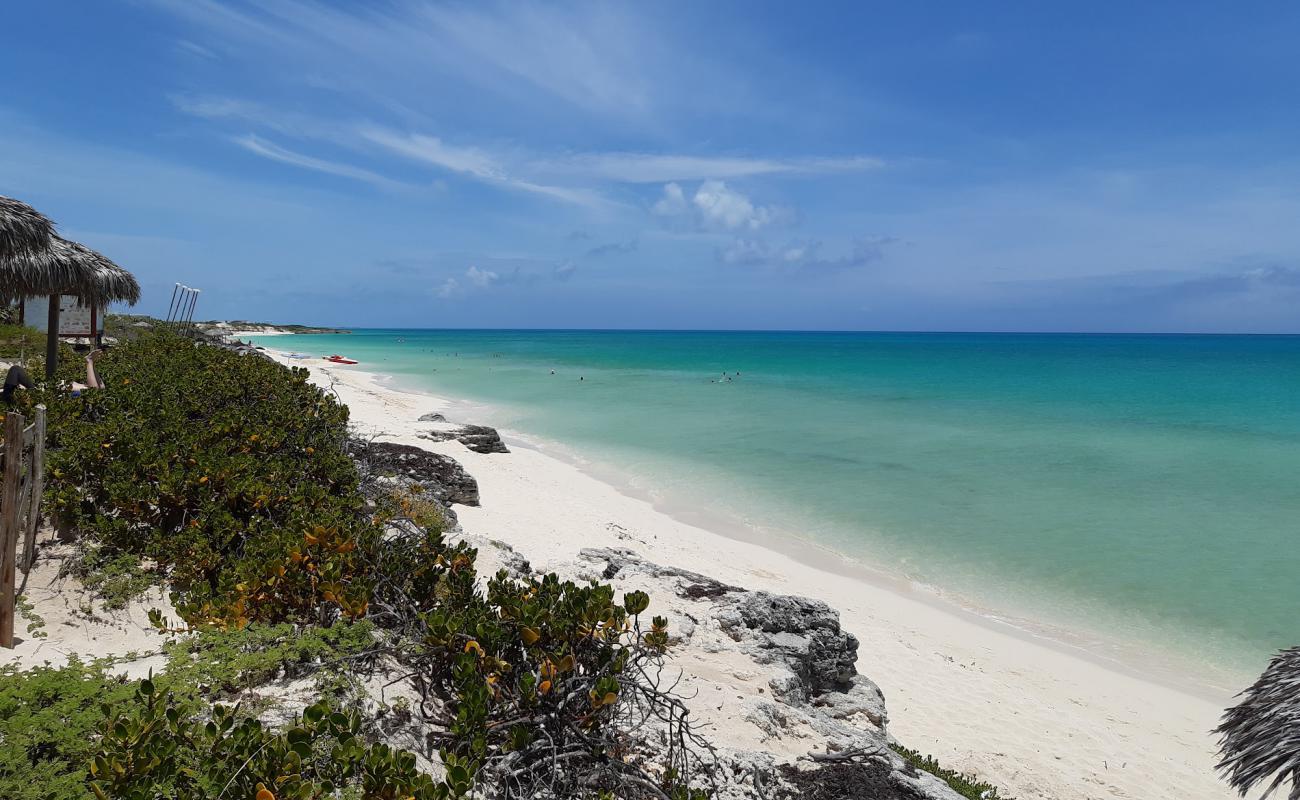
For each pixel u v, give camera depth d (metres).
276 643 4.98
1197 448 27.64
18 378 9.46
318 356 71.69
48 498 6.88
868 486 20.89
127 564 6.30
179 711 3.79
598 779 4.29
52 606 5.79
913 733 8.48
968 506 19.03
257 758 3.47
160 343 19.19
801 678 7.53
